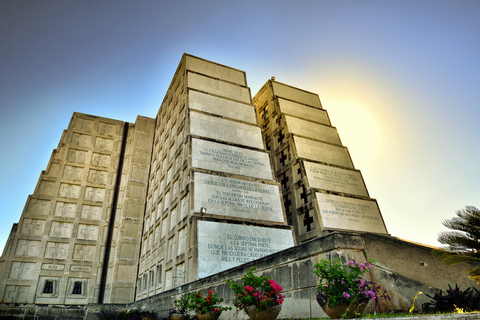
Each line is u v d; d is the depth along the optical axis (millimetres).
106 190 41250
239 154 28375
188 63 36094
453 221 8016
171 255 25156
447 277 7492
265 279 9117
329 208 30328
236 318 11852
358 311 7133
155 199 35219
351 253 8508
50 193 38625
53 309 33000
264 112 43719
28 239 35312
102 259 37094
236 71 38562
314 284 8953
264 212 25266
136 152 44219
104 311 28953
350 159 38000
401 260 8148
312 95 46344
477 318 4754
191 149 26484
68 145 42188
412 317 5398
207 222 21938
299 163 33531
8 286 32656
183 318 14219
